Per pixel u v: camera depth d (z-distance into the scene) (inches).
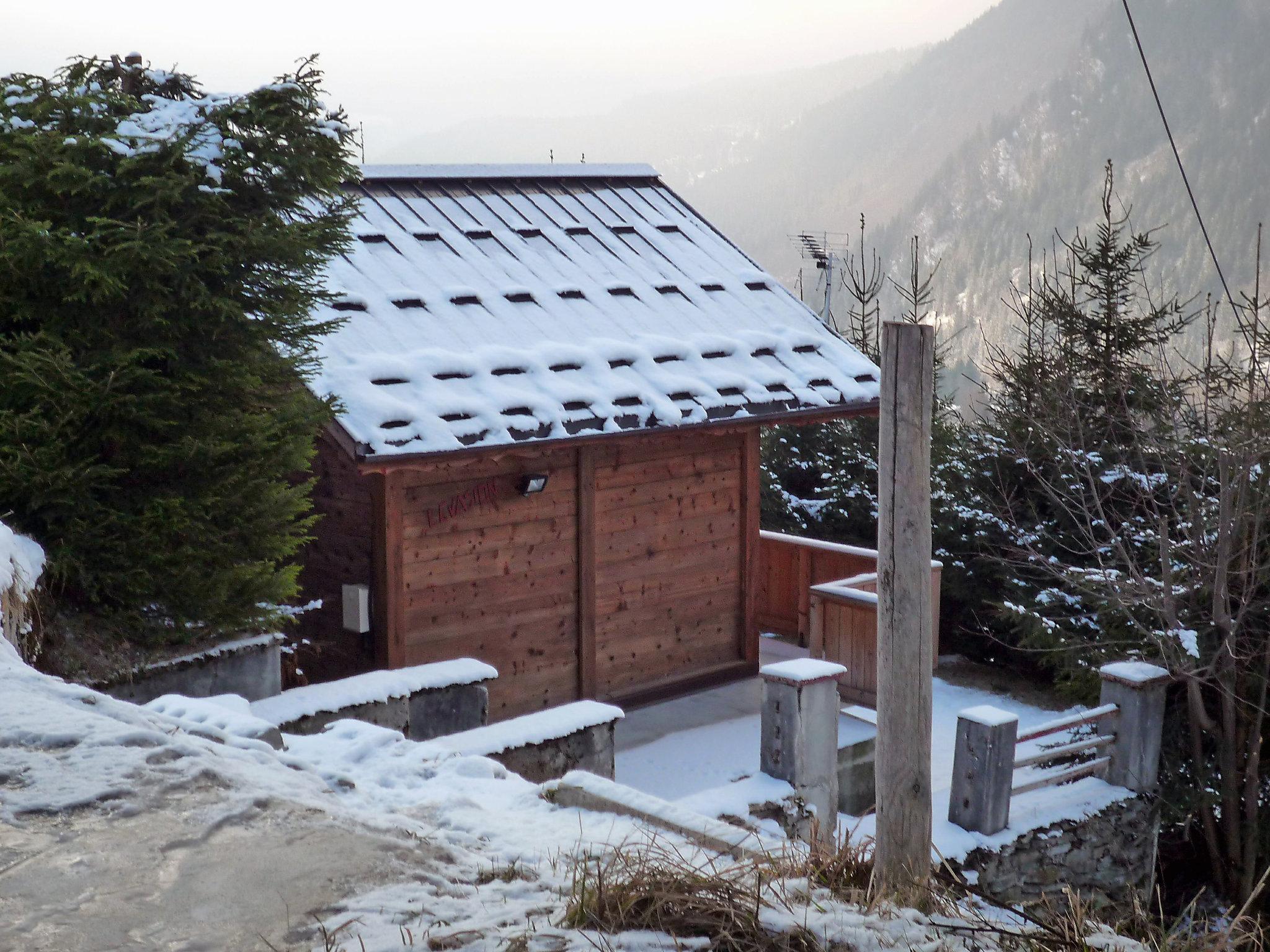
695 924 143.0
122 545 289.9
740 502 506.9
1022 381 579.2
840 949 146.0
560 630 453.7
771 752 334.0
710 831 197.5
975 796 340.8
